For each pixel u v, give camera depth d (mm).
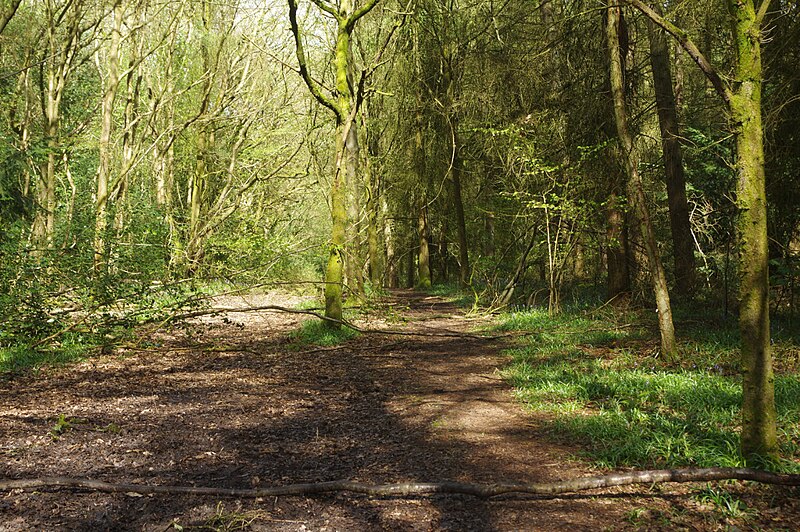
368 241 26484
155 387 8359
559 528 3967
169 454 5520
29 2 19953
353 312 16484
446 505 4363
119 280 11859
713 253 13992
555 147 14477
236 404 7508
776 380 6836
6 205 11148
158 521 4074
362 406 7461
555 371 8672
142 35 20500
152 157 23984
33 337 10562
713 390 6738
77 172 23016
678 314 12062
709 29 10242
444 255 32531
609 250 14273
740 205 4578
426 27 22172
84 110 24281
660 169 15539
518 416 6836
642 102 14781
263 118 23672
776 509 4035
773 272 10461
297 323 15148
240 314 16844
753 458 4582
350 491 4590
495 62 16344
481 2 16984
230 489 4543
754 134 4531
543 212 14977
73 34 19109
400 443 5926
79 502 4344
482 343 12258
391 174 27094
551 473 4980
